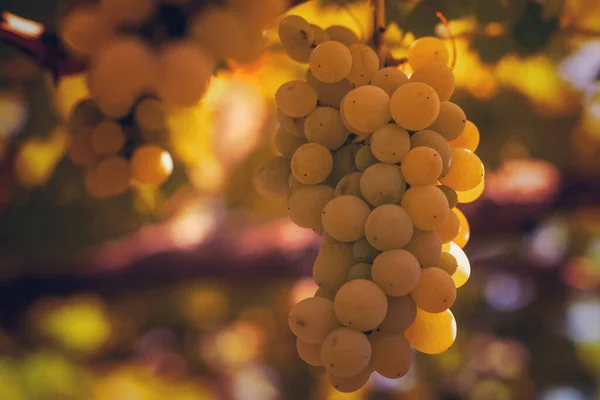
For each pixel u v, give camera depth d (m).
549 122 1.20
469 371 1.58
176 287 1.34
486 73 0.98
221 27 0.49
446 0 0.73
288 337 1.63
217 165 0.92
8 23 0.62
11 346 1.30
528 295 1.61
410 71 0.62
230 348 1.71
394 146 0.56
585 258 1.58
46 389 1.30
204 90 0.48
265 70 0.89
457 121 0.58
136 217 0.91
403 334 0.56
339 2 0.74
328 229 0.56
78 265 1.18
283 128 0.61
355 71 0.58
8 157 0.95
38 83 0.87
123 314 1.54
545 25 0.76
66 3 0.63
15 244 1.03
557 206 1.24
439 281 0.56
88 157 0.66
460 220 0.61
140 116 0.65
